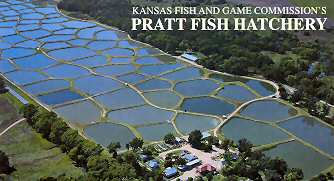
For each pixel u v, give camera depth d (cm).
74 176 16725
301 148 19612
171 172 16962
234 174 16938
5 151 18450
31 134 19650
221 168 17425
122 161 17512
